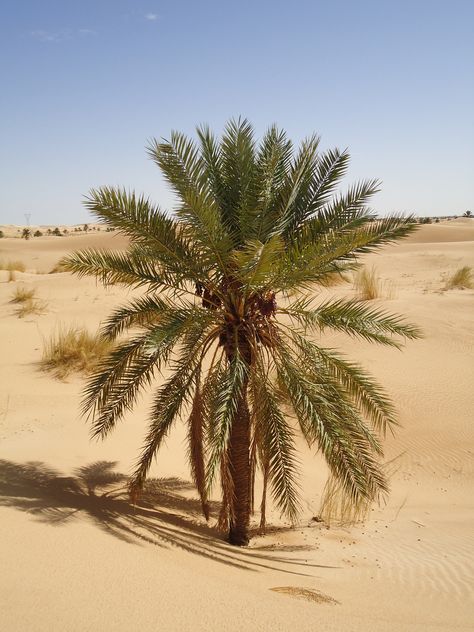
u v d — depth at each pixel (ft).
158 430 22.76
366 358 48.75
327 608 15.46
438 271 94.32
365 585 19.92
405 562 23.18
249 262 19.33
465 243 144.87
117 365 22.95
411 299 62.80
